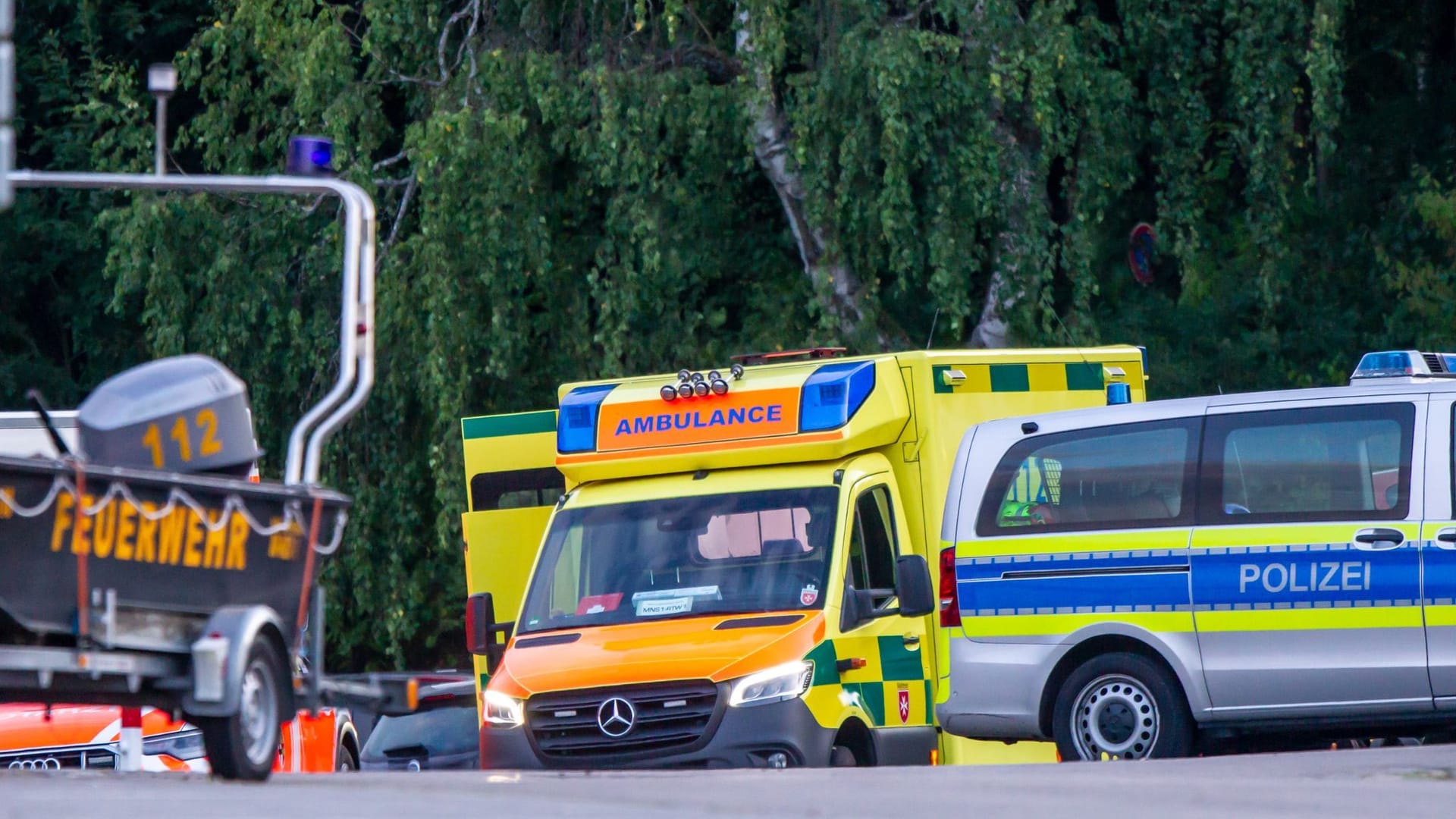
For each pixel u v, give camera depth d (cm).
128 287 7544
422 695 6831
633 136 7156
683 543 4231
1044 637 3847
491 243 7100
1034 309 7250
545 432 5134
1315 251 8375
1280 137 7719
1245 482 3741
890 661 4159
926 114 6950
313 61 7319
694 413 4425
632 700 3856
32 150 9600
